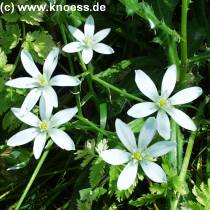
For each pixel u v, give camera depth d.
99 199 0.19
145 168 0.16
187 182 0.18
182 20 0.18
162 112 0.16
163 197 0.17
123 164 0.17
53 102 0.17
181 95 0.17
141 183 0.19
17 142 0.16
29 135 0.16
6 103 0.19
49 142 0.18
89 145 0.17
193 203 0.16
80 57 0.19
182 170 0.17
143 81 0.17
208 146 0.19
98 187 0.18
